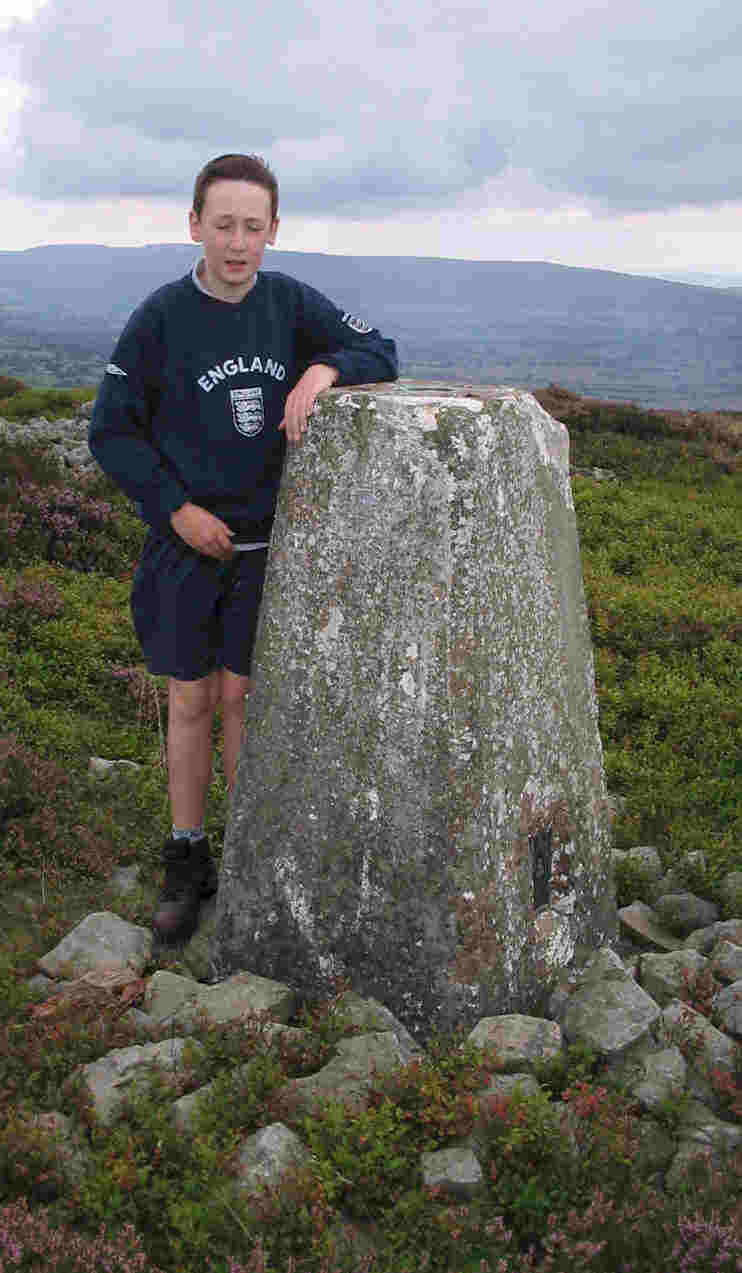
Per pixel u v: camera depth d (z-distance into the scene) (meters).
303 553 3.40
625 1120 2.92
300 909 3.53
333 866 3.44
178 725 3.92
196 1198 2.65
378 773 3.33
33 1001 3.41
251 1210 2.60
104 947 3.76
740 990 3.64
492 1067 3.10
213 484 3.58
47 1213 2.59
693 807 5.59
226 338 3.45
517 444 3.39
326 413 3.31
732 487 22.88
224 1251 2.51
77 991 3.48
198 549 3.61
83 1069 3.00
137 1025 3.31
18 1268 2.42
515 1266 2.58
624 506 16.73
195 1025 3.25
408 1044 3.31
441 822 3.25
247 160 3.27
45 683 6.58
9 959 3.70
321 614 3.38
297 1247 2.57
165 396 3.52
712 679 7.93
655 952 4.22
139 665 7.20
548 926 3.64
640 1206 2.70
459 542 3.17
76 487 11.97
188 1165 2.73
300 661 3.44
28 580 8.47
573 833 3.78
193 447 3.55
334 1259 2.51
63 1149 2.76
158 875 4.44
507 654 3.37
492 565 3.26
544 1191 2.74
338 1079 3.02
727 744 6.50
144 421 3.57
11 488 10.95
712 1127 3.02
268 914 3.60
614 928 4.11
